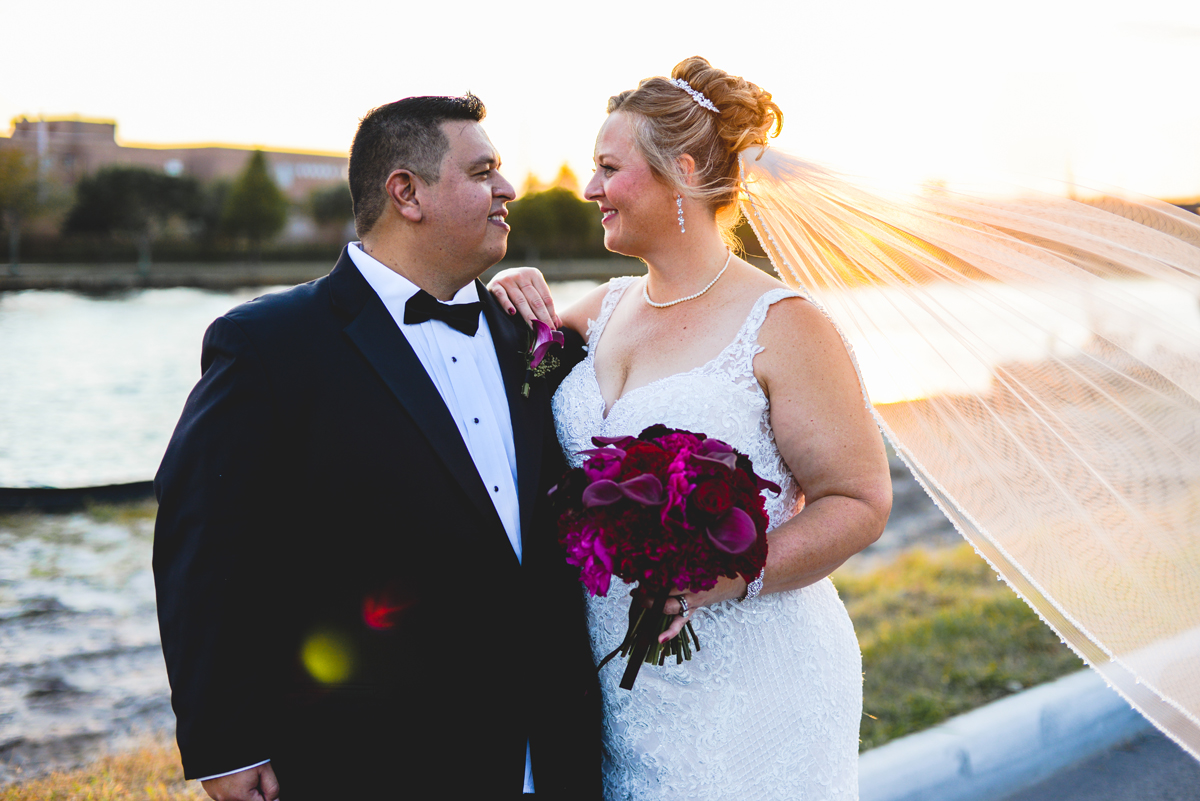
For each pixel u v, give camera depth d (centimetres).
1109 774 344
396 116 203
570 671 208
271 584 192
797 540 197
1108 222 218
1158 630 220
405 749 188
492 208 207
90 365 1531
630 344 232
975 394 226
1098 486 222
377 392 194
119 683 406
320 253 5819
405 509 190
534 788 201
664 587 165
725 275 226
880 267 228
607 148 221
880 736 344
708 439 179
